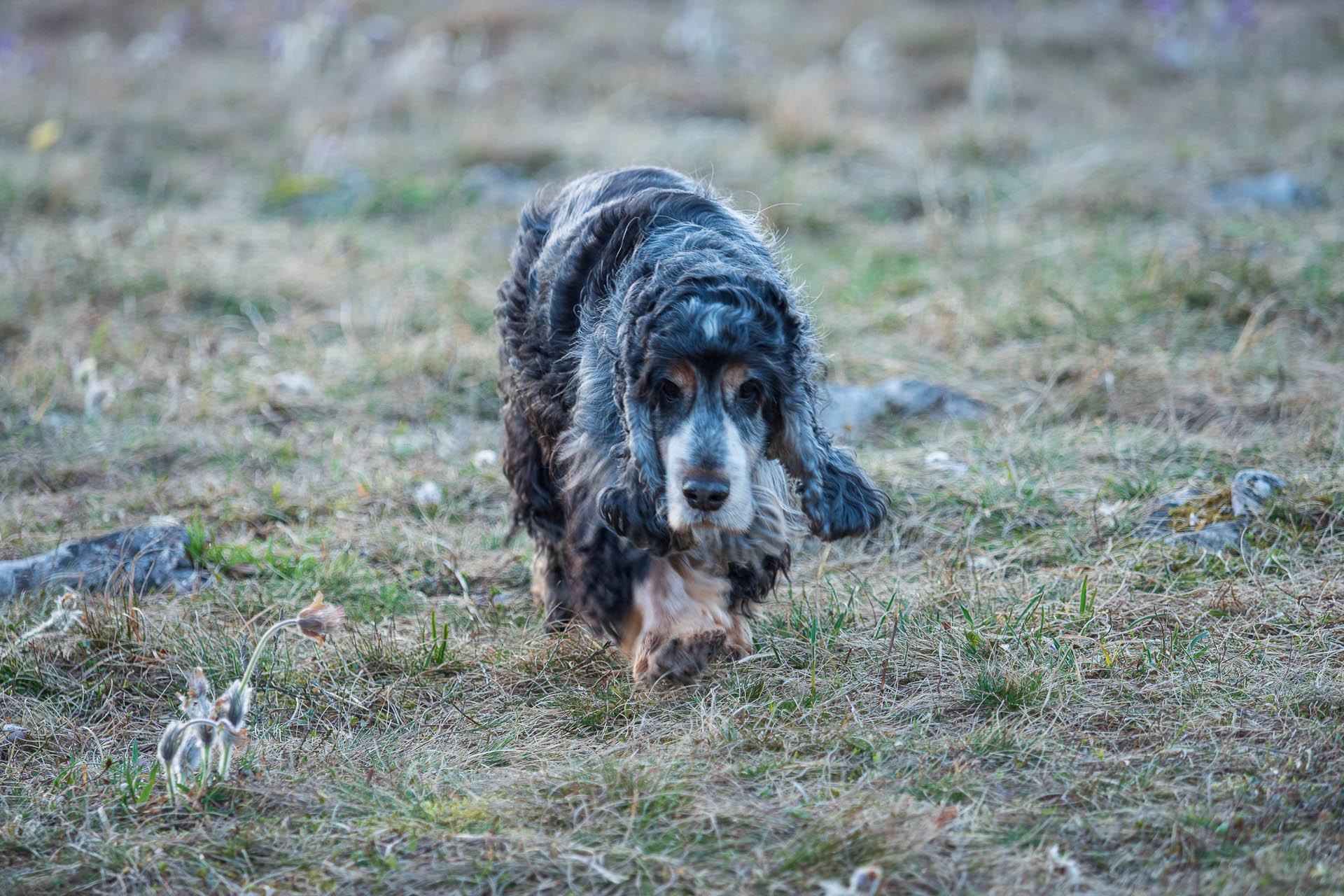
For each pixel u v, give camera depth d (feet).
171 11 98.84
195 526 30.27
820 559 29.50
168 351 44.21
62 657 25.22
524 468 26.68
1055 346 40.70
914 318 44.52
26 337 44.78
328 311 48.08
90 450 36.50
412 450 36.73
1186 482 30.89
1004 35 89.92
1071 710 21.77
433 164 65.98
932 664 23.65
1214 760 19.69
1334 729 20.17
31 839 19.10
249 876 18.11
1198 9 91.61
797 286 25.66
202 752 19.75
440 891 17.49
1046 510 30.25
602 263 23.34
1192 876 16.81
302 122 72.95
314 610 20.18
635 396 20.49
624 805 19.20
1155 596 25.71
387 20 88.99
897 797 18.98
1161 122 71.56
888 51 87.04
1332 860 16.81
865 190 61.05
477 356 42.27
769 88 79.10
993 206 57.67
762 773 20.10
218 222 58.13
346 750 21.90
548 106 78.18
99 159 65.31
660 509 20.89
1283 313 41.68
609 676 24.44
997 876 17.13
